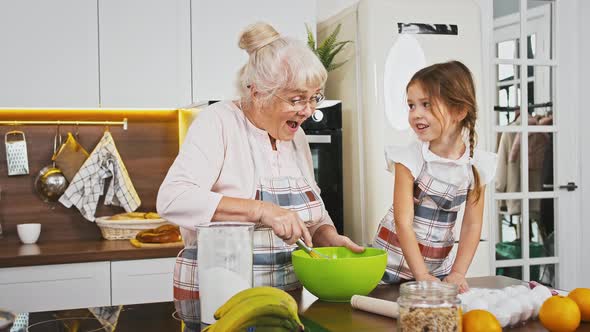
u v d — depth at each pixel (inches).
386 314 50.0
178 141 128.4
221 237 46.5
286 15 117.9
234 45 115.3
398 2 112.8
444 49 115.0
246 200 57.9
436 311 38.6
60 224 121.5
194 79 113.7
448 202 70.6
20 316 51.6
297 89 60.5
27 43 106.3
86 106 109.1
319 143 113.2
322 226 67.9
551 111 141.3
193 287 63.9
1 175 119.1
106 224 116.3
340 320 49.6
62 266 102.3
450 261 77.0
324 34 128.0
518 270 138.6
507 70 137.3
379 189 110.6
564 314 43.9
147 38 111.7
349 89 117.6
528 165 139.4
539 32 139.9
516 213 137.8
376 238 75.6
